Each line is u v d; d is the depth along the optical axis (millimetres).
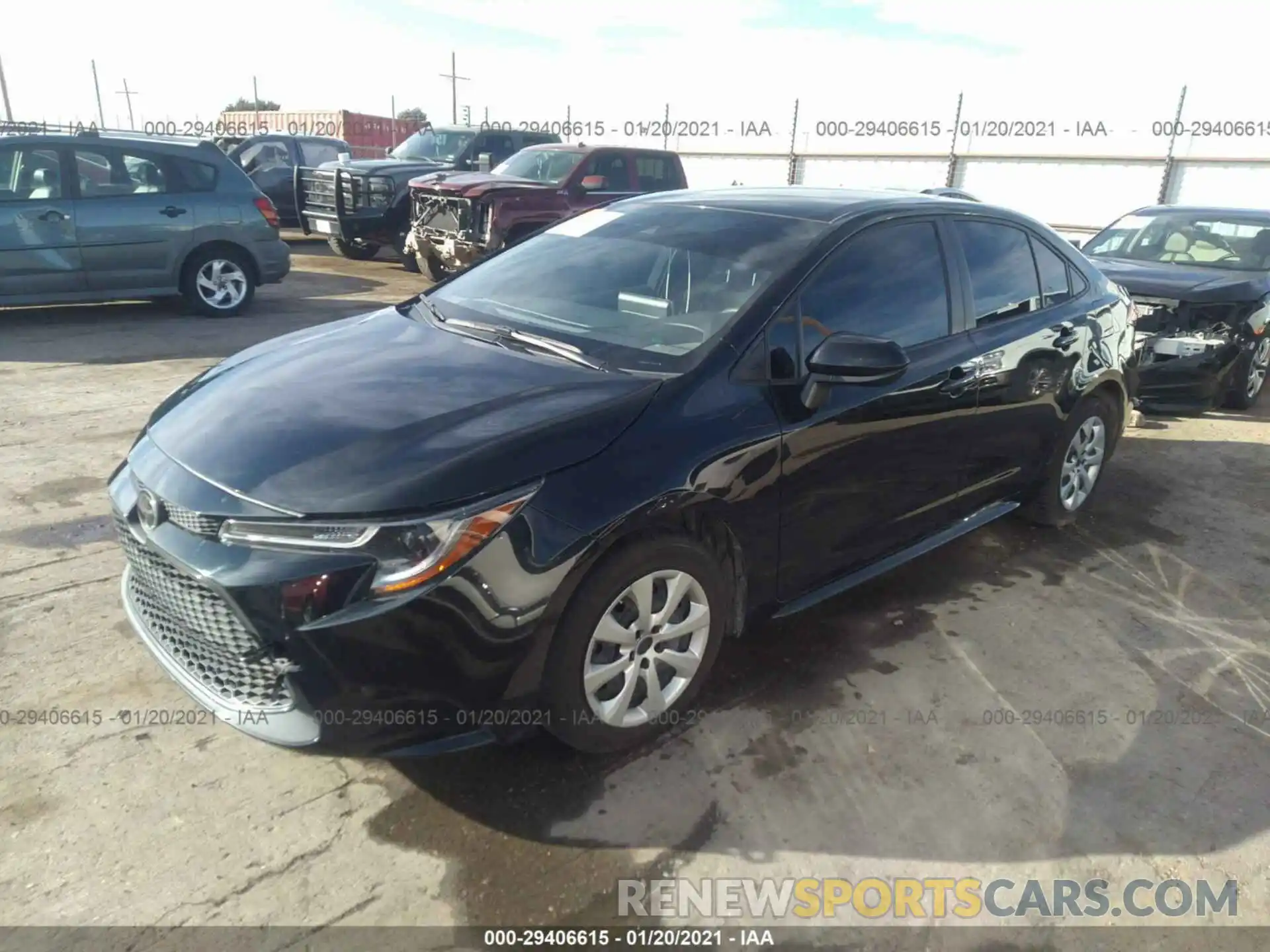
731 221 3623
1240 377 7008
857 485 3348
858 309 3377
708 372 2922
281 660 2332
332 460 2475
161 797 2607
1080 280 4621
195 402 2975
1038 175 23828
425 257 10883
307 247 15617
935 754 2941
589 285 3533
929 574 4207
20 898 2260
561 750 2881
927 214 3805
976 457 3947
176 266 8805
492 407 2717
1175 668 3516
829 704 3166
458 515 2355
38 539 4102
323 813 2586
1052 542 4629
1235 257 7488
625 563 2629
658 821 2607
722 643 3320
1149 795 2803
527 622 2441
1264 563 4488
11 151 7938
